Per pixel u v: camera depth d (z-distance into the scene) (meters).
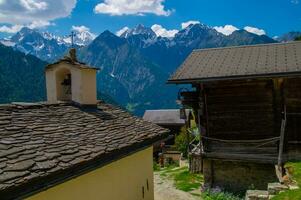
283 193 12.34
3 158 7.20
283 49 19.64
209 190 18.45
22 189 6.67
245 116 18.19
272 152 17.81
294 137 17.47
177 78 18.19
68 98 14.41
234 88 18.28
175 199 18.03
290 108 17.47
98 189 10.09
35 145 8.36
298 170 15.33
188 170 25.83
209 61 19.75
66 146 8.97
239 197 17.83
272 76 16.62
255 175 18.47
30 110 10.61
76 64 13.51
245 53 20.11
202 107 18.83
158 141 13.77
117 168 11.27
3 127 8.73
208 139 18.83
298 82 17.30
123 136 11.62
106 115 13.37
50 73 14.37
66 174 7.96
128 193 12.01
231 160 18.38
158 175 25.58
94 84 13.98
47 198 7.89
